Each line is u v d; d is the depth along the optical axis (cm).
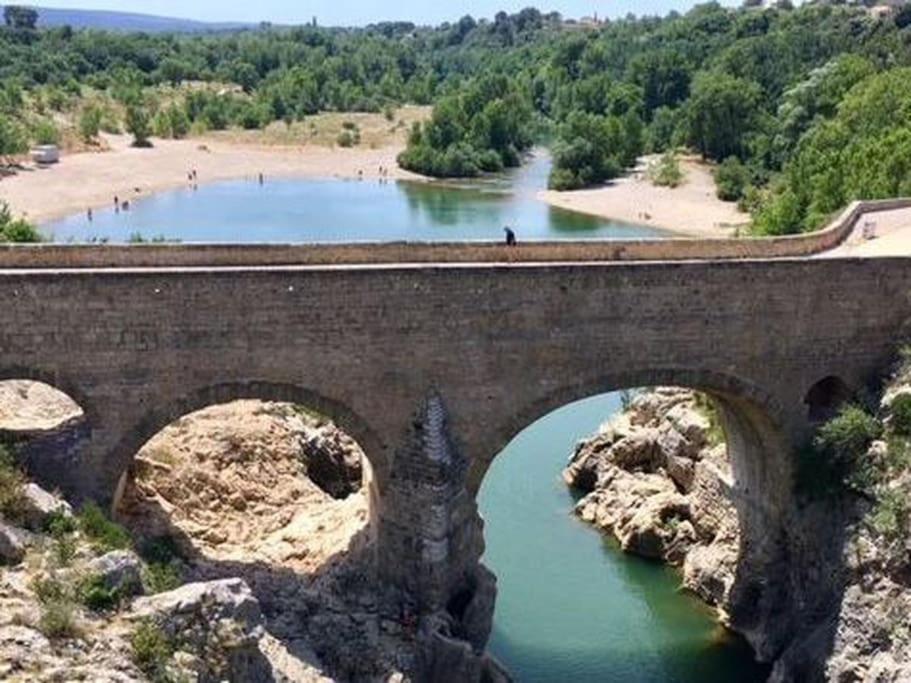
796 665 4694
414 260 4975
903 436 4712
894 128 9800
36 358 4103
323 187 18200
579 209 15950
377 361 4425
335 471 6253
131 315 4153
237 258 4769
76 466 4225
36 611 3141
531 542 6134
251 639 3469
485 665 4588
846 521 4741
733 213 15025
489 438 4628
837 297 4862
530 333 4544
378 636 4400
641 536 5991
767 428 5044
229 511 5356
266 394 4350
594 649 5134
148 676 3092
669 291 4641
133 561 3462
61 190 16175
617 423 7012
